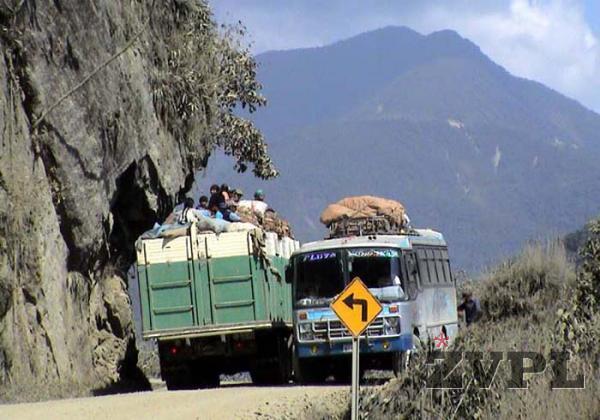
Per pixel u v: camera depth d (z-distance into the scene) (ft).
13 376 174.81
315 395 157.28
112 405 146.00
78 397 174.60
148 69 235.40
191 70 253.44
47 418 132.46
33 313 183.52
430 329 204.33
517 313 211.61
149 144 234.99
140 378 231.50
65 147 199.21
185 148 256.32
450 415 117.29
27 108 191.83
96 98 209.15
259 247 201.57
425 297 202.39
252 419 132.36
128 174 231.91
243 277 200.85
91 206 207.72
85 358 202.80
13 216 179.83
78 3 202.80
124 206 237.04
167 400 152.56
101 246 215.31
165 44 246.47
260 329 202.18
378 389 152.97
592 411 108.88
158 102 240.12
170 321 201.46
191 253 201.57
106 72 213.25
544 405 111.34
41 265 186.29
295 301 188.85
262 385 205.98
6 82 183.83
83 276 209.97
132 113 225.56
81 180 204.03
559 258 214.28
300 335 187.73
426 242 213.87
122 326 225.76
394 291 186.50
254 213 216.33
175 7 251.19
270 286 206.69
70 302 200.03
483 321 212.64
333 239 193.57
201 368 210.18
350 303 125.49
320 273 188.65
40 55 192.95
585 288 167.63
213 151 283.18
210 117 266.77
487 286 218.59
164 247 202.28
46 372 183.62
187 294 201.67
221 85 279.08
